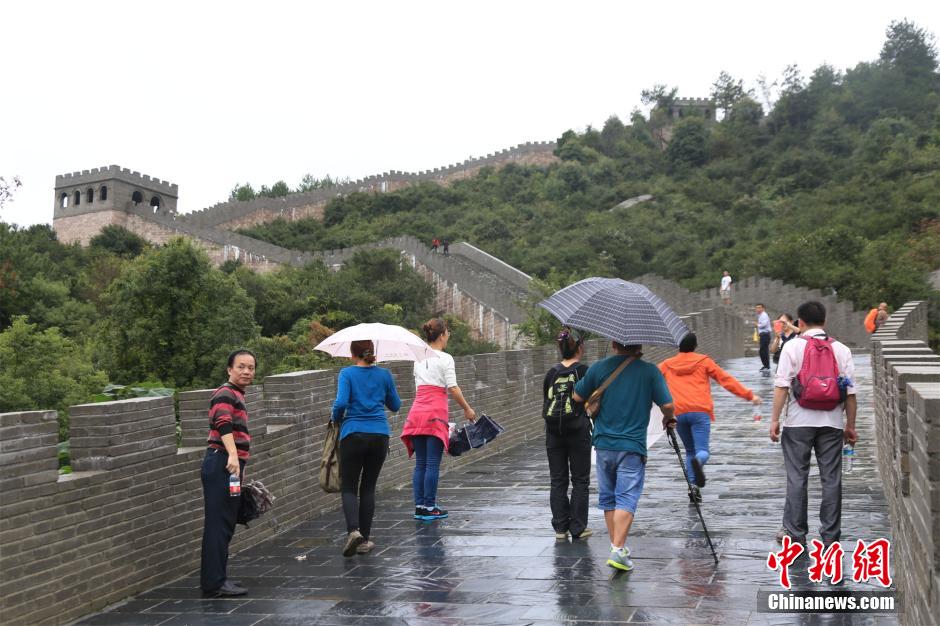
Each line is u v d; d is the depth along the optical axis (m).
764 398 20.27
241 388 7.36
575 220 89.81
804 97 120.00
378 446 8.14
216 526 7.00
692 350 9.88
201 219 100.00
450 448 9.66
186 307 37.00
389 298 63.44
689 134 119.12
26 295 52.31
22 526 6.01
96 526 6.68
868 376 22.64
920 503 4.09
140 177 100.31
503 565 7.45
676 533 8.31
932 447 3.68
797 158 103.06
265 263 82.00
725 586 6.58
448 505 10.28
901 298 46.66
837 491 7.02
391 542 8.52
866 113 117.12
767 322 25.86
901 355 7.70
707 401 9.69
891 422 7.11
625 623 5.83
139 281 36.69
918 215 65.62
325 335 49.09
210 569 6.95
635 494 7.05
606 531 8.59
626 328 7.01
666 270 72.50
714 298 48.38
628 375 7.15
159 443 7.45
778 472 11.41
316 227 104.56
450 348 47.69
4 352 26.16
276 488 9.23
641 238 78.56
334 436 8.18
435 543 8.39
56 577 6.26
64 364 27.39
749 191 101.81
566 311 7.25
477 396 14.23
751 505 9.44
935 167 81.31
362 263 68.44
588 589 6.65
